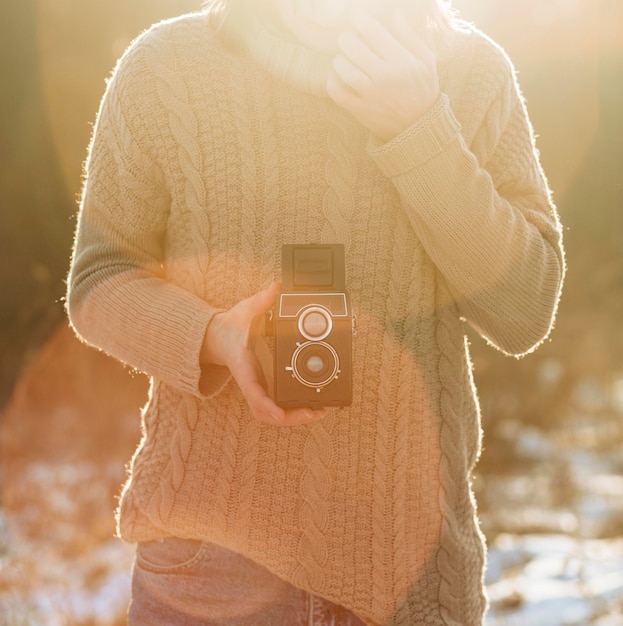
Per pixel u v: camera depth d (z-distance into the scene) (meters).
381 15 1.84
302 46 1.88
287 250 1.76
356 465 1.86
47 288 8.44
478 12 11.61
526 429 8.70
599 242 11.29
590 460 8.04
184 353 1.81
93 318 1.95
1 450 6.39
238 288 1.90
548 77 11.83
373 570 1.86
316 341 1.69
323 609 1.89
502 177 1.98
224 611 1.92
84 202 2.05
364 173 1.89
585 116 11.77
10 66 11.48
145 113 1.94
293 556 1.87
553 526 6.35
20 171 11.38
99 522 5.50
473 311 1.99
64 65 11.53
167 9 11.44
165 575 1.94
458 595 1.91
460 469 1.93
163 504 1.91
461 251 1.83
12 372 8.15
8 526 5.16
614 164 11.66
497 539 6.14
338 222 1.88
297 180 1.89
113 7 11.47
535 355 9.31
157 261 2.04
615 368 9.71
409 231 1.89
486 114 1.95
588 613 4.69
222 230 1.91
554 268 1.95
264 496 1.87
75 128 11.59
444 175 1.77
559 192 11.78
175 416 1.93
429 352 1.91
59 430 7.00
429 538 1.88
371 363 1.87
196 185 1.92
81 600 4.45
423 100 1.78
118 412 7.45
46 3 11.45
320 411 1.71
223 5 1.92
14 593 4.32
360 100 1.79
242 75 1.92
